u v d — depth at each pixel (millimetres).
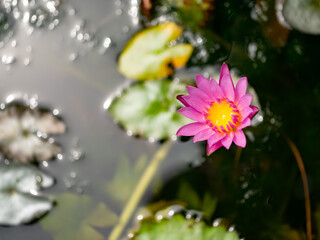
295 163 1265
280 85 1302
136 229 1223
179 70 1308
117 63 1323
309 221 1232
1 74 1319
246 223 1230
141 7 1350
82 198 1251
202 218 1227
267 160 1270
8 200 1223
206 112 1164
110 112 1287
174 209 1234
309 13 1290
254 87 1300
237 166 1267
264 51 1319
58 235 1226
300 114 1286
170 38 1313
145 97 1277
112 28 1347
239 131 1149
